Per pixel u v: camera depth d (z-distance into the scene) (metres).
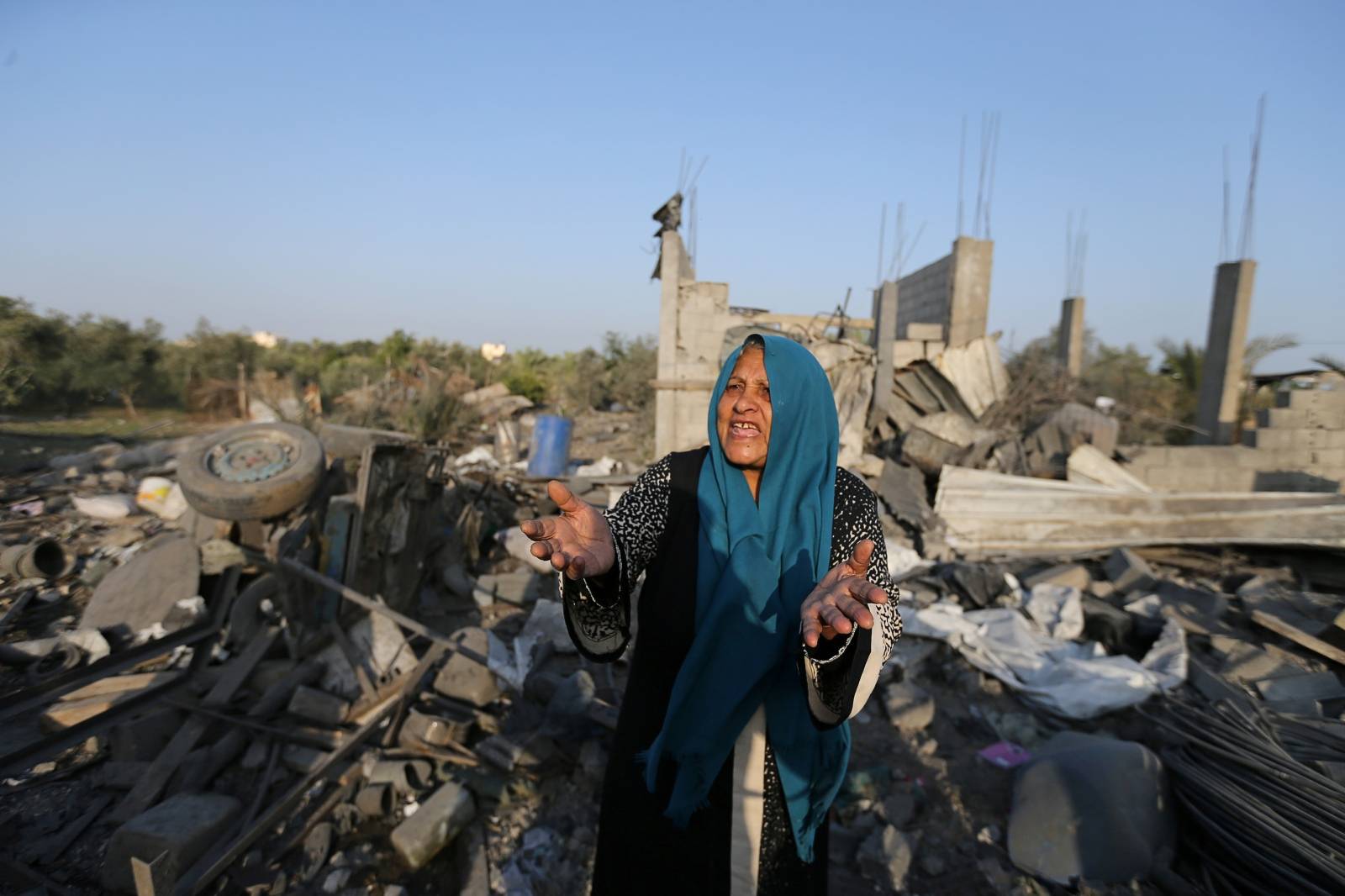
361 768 3.33
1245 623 5.12
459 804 3.01
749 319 8.98
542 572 6.34
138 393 15.72
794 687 1.56
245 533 4.91
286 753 3.35
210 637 4.14
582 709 3.67
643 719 1.66
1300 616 5.04
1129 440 9.71
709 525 1.63
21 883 2.62
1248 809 2.91
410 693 3.72
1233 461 8.23
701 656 1.52
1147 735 3.79
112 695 3.62
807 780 1.58
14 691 3.61
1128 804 3.00
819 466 1.61
